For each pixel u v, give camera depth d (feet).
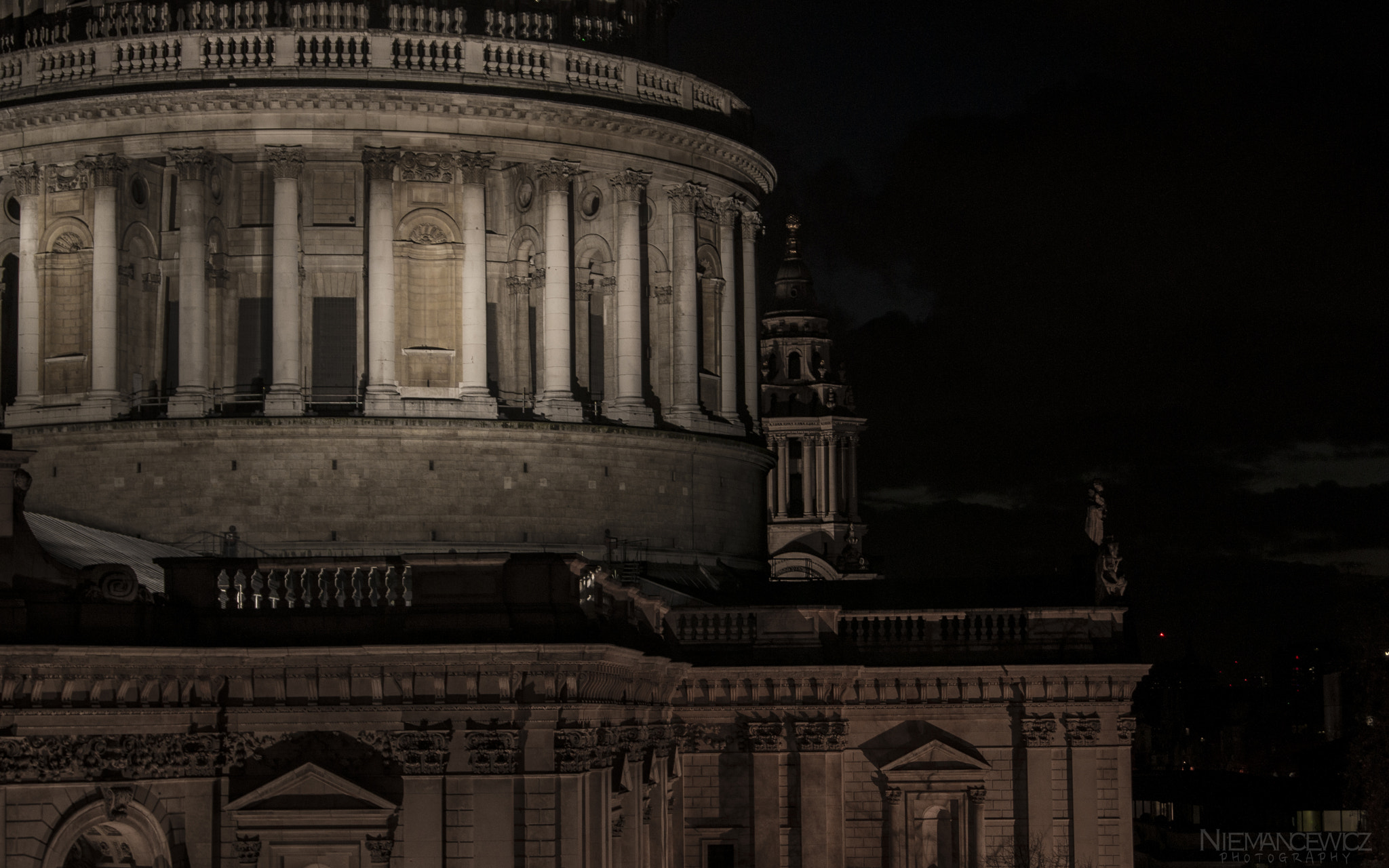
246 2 258.16
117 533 241.55
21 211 261.24
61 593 143.13
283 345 249.96
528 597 151.84
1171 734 612.29
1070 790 229.66
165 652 144.46
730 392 291.17
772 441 378.32
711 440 278.46
